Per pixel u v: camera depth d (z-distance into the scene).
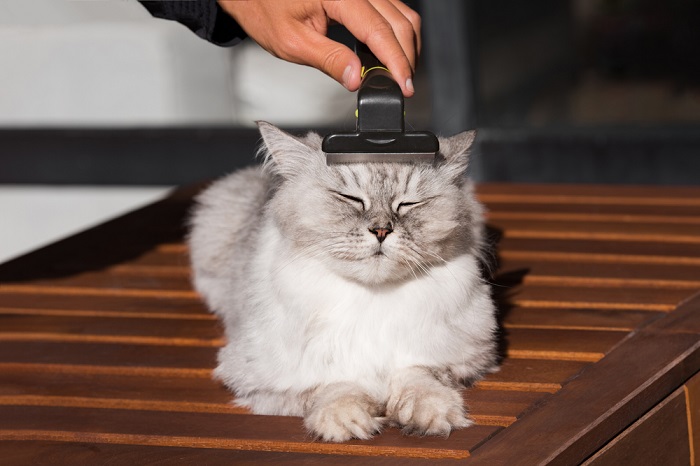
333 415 1.92
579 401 2.03
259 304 2.15
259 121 2.16
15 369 2.43
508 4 4.80
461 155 2.20
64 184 4.89
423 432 1.91
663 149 4.46
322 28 2.20
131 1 4.91
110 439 2.01
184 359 2.43
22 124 4.89
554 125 4.63
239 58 5.08
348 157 1.93
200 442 1.96
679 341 2.36
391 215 2.02
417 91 4.95
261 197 2.66
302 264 2.07
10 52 4.86
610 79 4.86
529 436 1.88
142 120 4.81
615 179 4.54
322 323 2.05
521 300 2.73
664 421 2.15
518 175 4.63
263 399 2.10
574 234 3.30
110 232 3.62
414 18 2.27
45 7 5.01
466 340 2.13
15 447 2.00
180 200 3.98
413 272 2.05
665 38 4.75
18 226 4.97
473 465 1.78
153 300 2.91
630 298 2.71
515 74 4.87
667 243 3.17
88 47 4.79
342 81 2.09
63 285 3.06
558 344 2.40
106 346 2.55
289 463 1.84
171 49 4.76
